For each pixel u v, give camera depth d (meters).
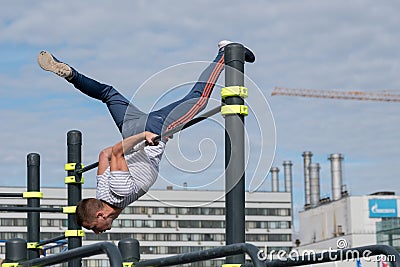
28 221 12.64
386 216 75.62
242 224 6.70
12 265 7.71
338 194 80.56
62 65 7.78
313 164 83.00
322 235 79.69
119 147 6.98
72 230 11.62
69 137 11.84
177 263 6.49
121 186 6.98
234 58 6.89
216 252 6.04
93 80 7.82
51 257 6.77
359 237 75.06
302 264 6.44
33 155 12.74
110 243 5.80
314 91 116.94
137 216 45.50
